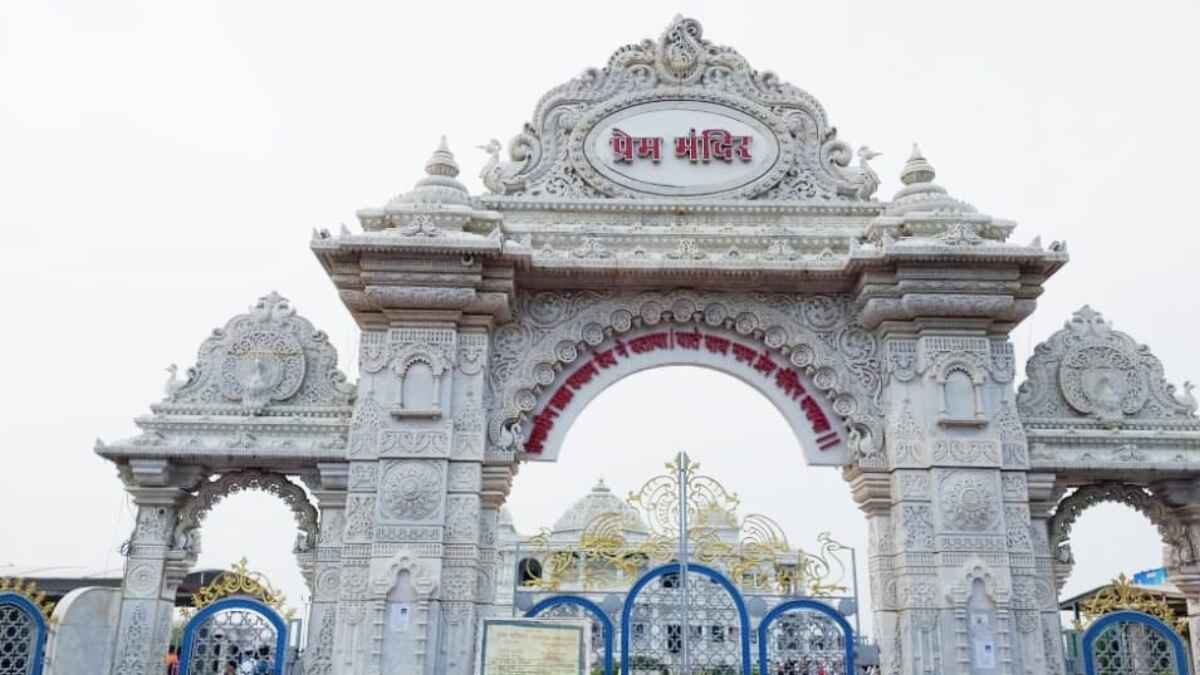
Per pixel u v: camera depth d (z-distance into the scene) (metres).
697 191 13.23
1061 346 12.77
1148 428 12.34
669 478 12.27
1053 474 11.88
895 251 11.77
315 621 11.59
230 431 12.02
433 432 11.72
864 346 12.60
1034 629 11.27
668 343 12.82
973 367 11.95
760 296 12.75
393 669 10.89
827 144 13.51
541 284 12.60
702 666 11.56
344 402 12.44
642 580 11.77
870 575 12.02
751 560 12.07
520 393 12.34
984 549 11.34
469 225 12.48
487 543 11.81
